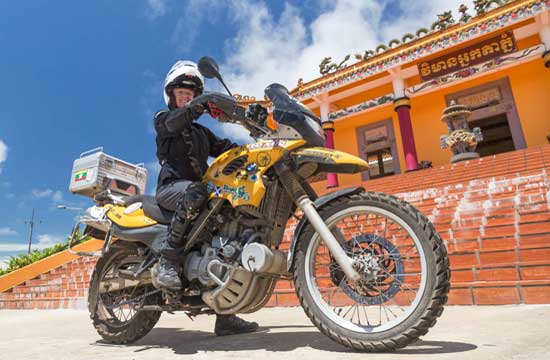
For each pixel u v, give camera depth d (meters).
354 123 18.75
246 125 2.10
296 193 1.93
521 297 3.18
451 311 3.12
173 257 2.11
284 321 3.21
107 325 2.66
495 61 14.33
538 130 14.49
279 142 2.00
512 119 14.98
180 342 2.47
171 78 2.48
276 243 2.08
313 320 1.83
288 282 4.60
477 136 12.06
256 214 1.98
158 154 2.44
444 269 1.61
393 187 9.48
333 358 1.61
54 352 2.34
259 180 1.96
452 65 15.20
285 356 1.71
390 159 19.59
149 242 2.39
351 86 17.47
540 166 7.48
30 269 10.00
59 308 7.42
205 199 2.11
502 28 14.02
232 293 1.92
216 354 1.88
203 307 2.10
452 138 12.14
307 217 1.92
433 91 16.38
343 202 1.90
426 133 16.72
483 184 6.47
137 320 2.52
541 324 2.21
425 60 15.75
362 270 1.73
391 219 1.77
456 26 14.80
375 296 1.79
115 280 2.68
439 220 5.30
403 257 1.78
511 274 3.46
